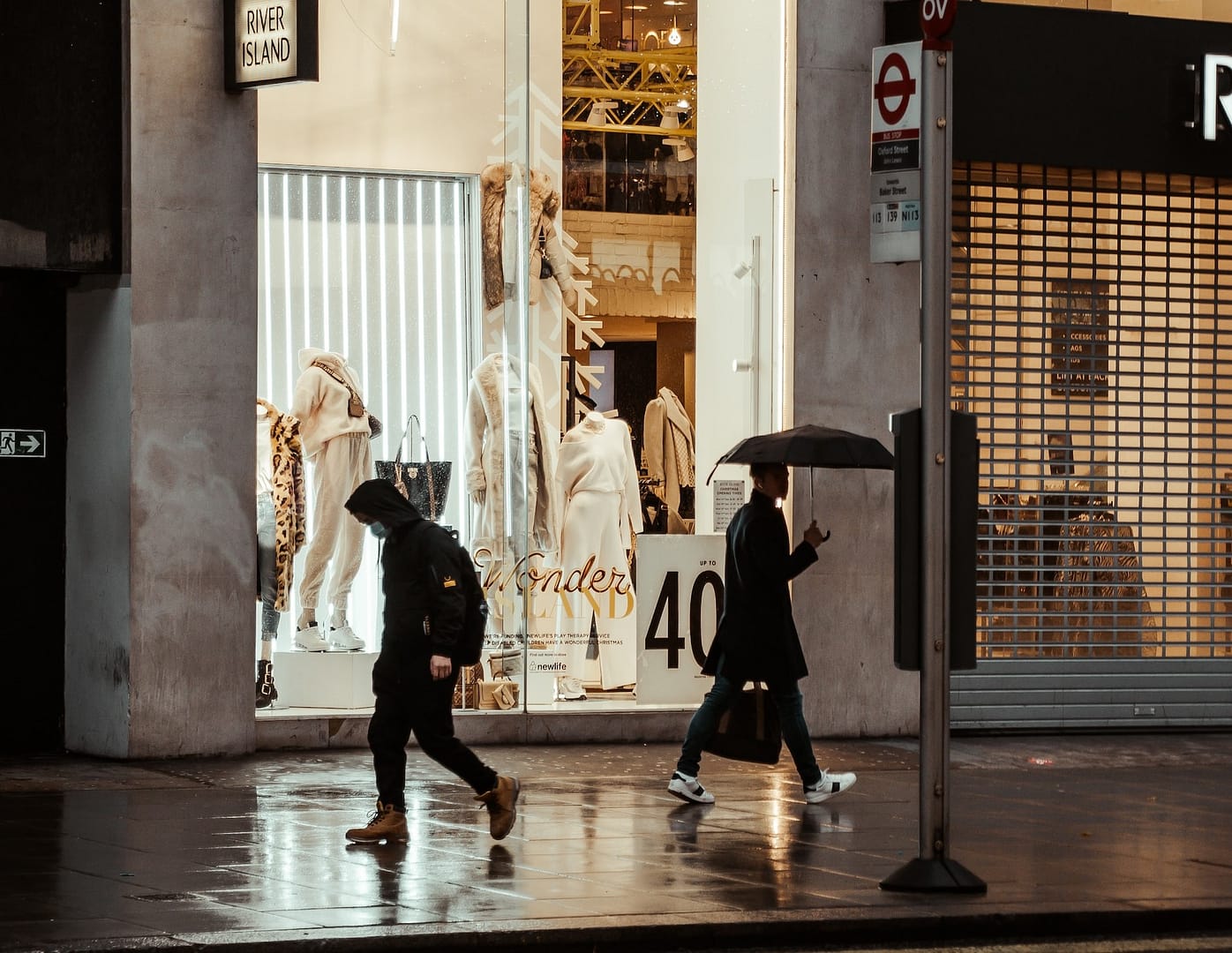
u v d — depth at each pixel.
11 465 15.19
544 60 16.48
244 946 8.42
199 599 14.68
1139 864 11.01
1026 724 17.52
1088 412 17.88
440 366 16.14
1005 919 9.52
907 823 12.30
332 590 15.62
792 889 9.98
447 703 11.25
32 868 10.26
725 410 16.88
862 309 16.73
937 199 10.11
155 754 14.58
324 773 14.10
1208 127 17.69
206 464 14.70
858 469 16.28
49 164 14.30
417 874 10.21
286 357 15.66
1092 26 17.42
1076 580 17.78
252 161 14.91
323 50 15.87
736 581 13.17
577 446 16.50
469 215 16.25
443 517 16.11
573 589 16.39
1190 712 17.92
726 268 16.91
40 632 15.30
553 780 14.16
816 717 16.61
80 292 15.09
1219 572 18.20
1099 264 17.92
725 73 16.89
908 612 10.11
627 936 8.96
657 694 16.53
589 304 16.56
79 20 14.39
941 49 10.11
